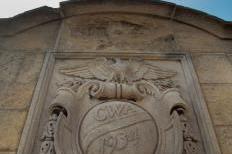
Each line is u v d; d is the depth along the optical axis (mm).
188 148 1862
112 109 2061
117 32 3004
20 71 2461
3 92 2260
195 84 2371
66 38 2867
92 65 2525
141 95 2225
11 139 1930
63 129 1885
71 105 2064
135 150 1814
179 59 2656
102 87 2242
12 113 2102
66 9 3086
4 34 2816
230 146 1951
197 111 2148
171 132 1923
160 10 3166
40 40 2830
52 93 2258
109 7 3178
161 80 2424
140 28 3066
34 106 2119
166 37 2953
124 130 1911
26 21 2961
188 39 2939
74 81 2348
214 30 3008
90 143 1841
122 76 2385
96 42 2854
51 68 2471
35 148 1872
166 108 2102
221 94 2332
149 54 2676
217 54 2760
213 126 2078
